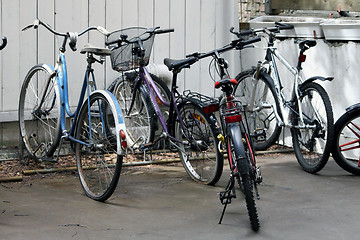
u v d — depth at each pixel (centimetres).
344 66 608
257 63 697
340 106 616
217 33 711
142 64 548
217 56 504
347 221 425
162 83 614
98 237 389
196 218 430
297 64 618
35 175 544
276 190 505
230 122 416
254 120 671
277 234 398
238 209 452
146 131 593
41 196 482
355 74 597
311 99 579
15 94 598
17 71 597
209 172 531
